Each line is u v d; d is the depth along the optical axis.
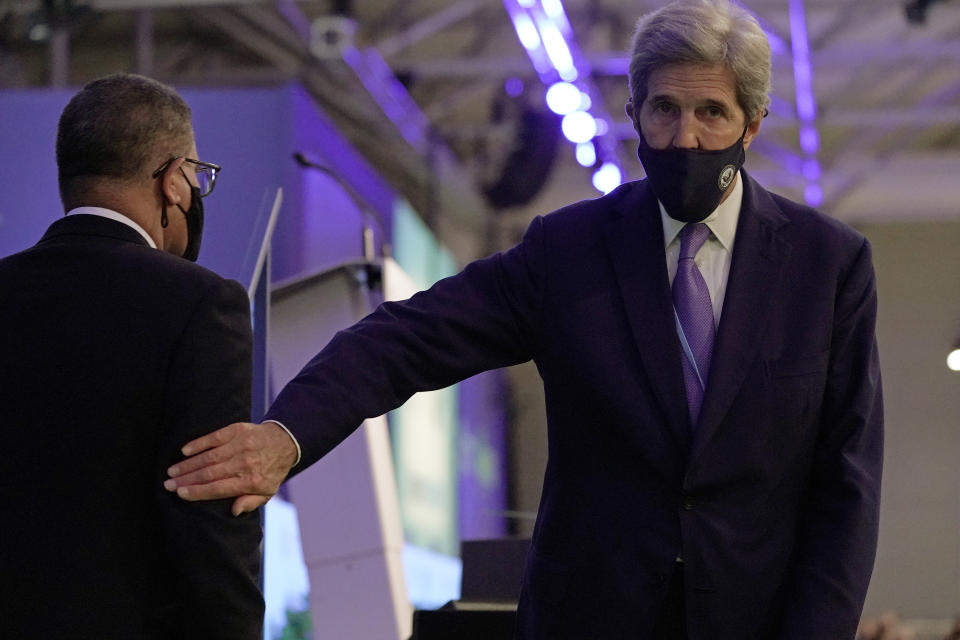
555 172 17.20
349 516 3.47
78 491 2.14
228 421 2.20
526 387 17.47
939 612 18.38
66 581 2.11
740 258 2.51
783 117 14.57
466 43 14.12
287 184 7.19
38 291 2.25
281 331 3.62
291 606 4.34
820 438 2.52
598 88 13.83
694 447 2.38
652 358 2.46
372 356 2.52
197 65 14.66
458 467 12.56
